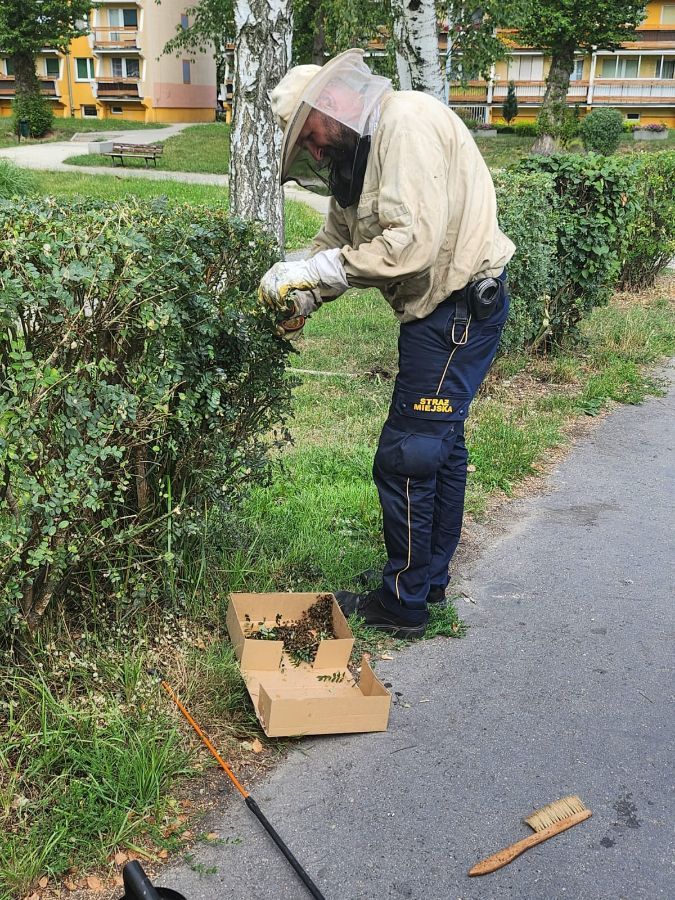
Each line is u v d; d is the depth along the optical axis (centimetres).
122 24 4822
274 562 367
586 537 441
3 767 242
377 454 318
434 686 308
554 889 223
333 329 866
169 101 4994
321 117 275
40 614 269
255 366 314
